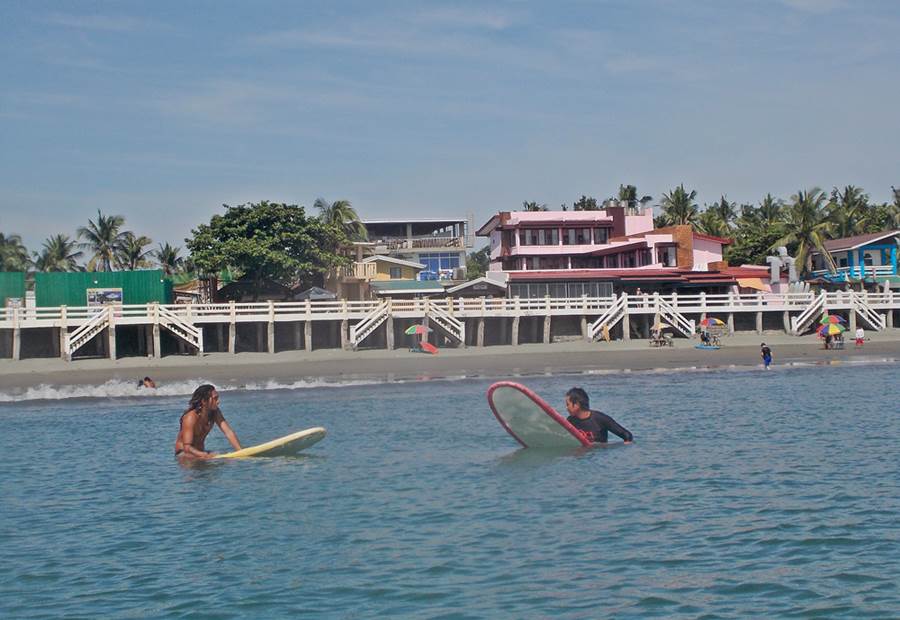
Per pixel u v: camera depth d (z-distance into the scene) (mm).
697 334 63469
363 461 22203
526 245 79000
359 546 15094
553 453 22594
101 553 15148
